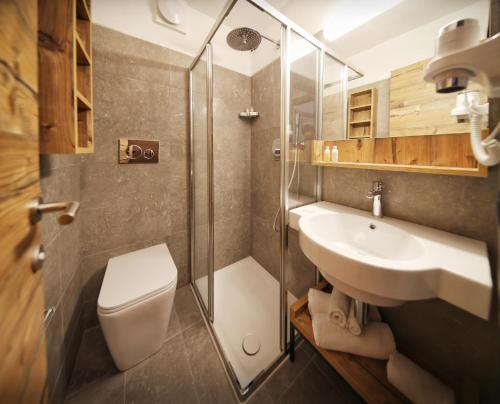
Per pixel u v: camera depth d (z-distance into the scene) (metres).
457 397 0.73
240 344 1.21
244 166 1.94
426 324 0.87
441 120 0.78
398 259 0.77
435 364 0.86
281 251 1.09
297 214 1.00
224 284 1.75
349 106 1.10
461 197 0.75
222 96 1.72
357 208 1.12
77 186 1.18
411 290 0.52
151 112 1.40
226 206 1.89
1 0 0.28
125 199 1.38
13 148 0.32
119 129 1.31
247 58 1.83
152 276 1.12
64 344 0.92
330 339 0.86
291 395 0.93
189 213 1.66
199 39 1.56
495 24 0.59
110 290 0.99
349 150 1.11
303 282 1.47
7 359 0.29
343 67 1.10
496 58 0.41
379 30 0.95
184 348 1.18
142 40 1.33
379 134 0.99
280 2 1.44
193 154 1.61
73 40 0.61
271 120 1.66
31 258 0.37
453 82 0.47
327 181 1.27
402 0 0.87
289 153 1.16
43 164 0.76
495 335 0.70
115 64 1.25
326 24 1.18
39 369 0.39
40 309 0.40
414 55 0.84
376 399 0.71
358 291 0.68
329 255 0.64
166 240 1.59
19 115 0.33
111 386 0.97
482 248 0.65
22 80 0.34
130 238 1.42
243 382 0.98
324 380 0.99
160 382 1.00
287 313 1.22
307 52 1.22
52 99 0.59
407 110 0.88
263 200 1.85
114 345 0.95
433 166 0.79
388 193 0.97
